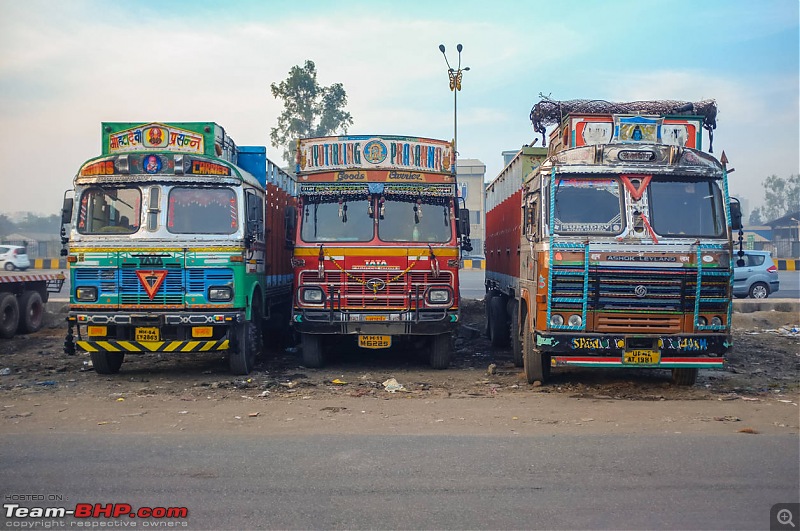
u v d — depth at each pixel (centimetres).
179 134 1149
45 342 1645
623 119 1062
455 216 1261
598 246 979
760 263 2534
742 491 574
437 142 1273
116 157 1134
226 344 1124
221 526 507
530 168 1296
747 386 1089
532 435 756
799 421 831
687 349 974
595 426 806
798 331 1819
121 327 1125
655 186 1014
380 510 534
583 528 501
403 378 1176
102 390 1053
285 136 4631
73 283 1119
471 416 865
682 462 650
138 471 629
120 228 1128
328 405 940
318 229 1236
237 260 1133
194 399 983
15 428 802
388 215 1238
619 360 978
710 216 1010
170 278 1116
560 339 975
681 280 978
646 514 526
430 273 1216
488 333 1708
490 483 594
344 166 1252
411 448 700
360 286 1209
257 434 766
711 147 1260
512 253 1373
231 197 1148
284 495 566
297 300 1220
